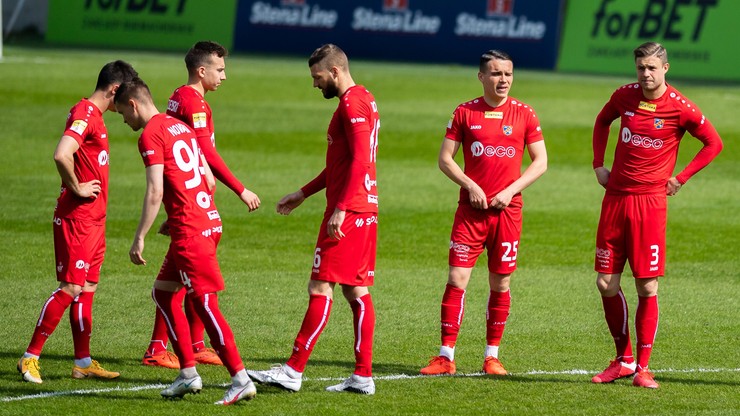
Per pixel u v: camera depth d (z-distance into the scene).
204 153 24.38
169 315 21.64
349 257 21.89
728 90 93.88
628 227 23.58
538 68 112.56
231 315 29.20
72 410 20.61
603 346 27.06
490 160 24.39
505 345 27.06
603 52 109.81
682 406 21.62
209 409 20.83
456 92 89.50
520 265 36.62
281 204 24.22
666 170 23.61
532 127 24.66
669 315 30.28
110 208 44.03
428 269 35.66
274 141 63.62
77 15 129.25
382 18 119.31
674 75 106.06
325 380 23.38
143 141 21.20
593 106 82.62
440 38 116.94
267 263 35.75
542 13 112.56
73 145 22.33
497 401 21.83
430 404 21.52
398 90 89.69
